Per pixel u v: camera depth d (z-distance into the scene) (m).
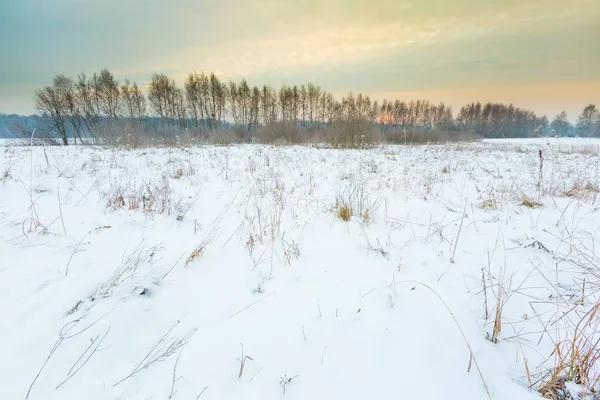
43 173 5.57
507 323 1.99
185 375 1.58
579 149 14.60
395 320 2.00
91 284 2.28
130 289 2.16
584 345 1.60
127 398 1.45
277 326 1.94
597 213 4.00
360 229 3.54
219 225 3.60
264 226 3.46
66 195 4.29
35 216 3.41
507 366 1.67
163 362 1.65
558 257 2.80
